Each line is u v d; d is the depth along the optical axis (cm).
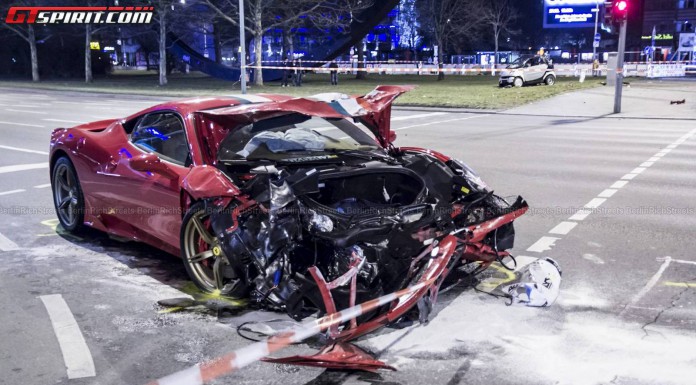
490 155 1213
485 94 3041
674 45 7544
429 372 364
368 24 4478
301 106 473
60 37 6450
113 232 612
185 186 453
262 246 400
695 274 531
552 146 1348
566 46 9550
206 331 424
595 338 408
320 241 404
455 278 510
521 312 451
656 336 410
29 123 1823
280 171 469
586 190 883
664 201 810
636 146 1348
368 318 388
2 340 412
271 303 415
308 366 374
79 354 391
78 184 639
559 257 580
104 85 4625
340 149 551
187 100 579
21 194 869
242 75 2969
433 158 559
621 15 2070
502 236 504
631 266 553
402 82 4581
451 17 5600
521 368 368
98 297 489
